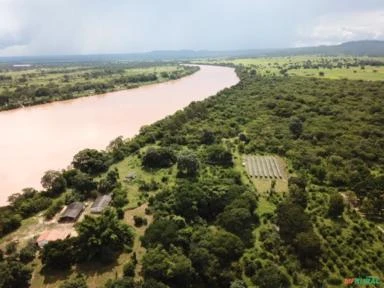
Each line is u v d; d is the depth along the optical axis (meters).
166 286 49.81
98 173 92.00
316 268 57.19
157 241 60.31
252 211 71.25
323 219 71.12
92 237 58.16
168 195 77.00
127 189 82.50
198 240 61.19
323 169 89.44
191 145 112.94
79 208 72.88
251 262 57.41
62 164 104.31
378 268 57.59
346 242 63.62
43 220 70.38
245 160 101.50
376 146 105.06
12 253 60.00
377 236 65.81
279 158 104.06
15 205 74.00
